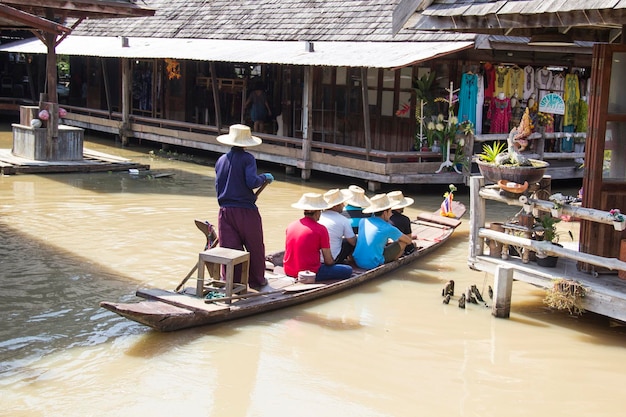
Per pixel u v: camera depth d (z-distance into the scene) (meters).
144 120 22.94
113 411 6.11
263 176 8.70
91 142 24.02
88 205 13.90
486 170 8.78
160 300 8.07
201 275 8.20
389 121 17.95
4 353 7.10
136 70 25.55
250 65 21.84
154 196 15.05
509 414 6.35
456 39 16.14
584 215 7.98
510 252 9.24
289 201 15.12
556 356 7.59
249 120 21.86
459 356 7.53
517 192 8.55
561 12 7.59
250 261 8.77
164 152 22.28
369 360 7.35
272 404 6.36
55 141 17.83
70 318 8.07
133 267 10.00
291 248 9.28
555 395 6.73
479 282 9.99
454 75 16.50
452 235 12.75
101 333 7.70
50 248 10.78
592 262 7.89
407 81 17.44
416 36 17.12
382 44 17.41
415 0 9.04
